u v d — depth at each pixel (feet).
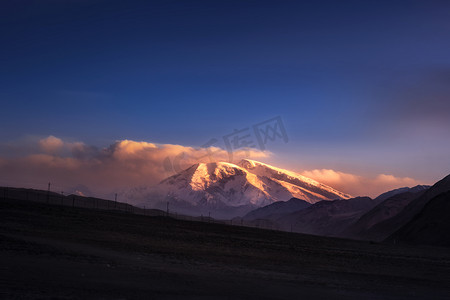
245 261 126.52
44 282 60.80
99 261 89.76
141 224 241.55
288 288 79.10
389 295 81.82
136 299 55.47
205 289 68.54
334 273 117.19
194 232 235.20
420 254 237.66
